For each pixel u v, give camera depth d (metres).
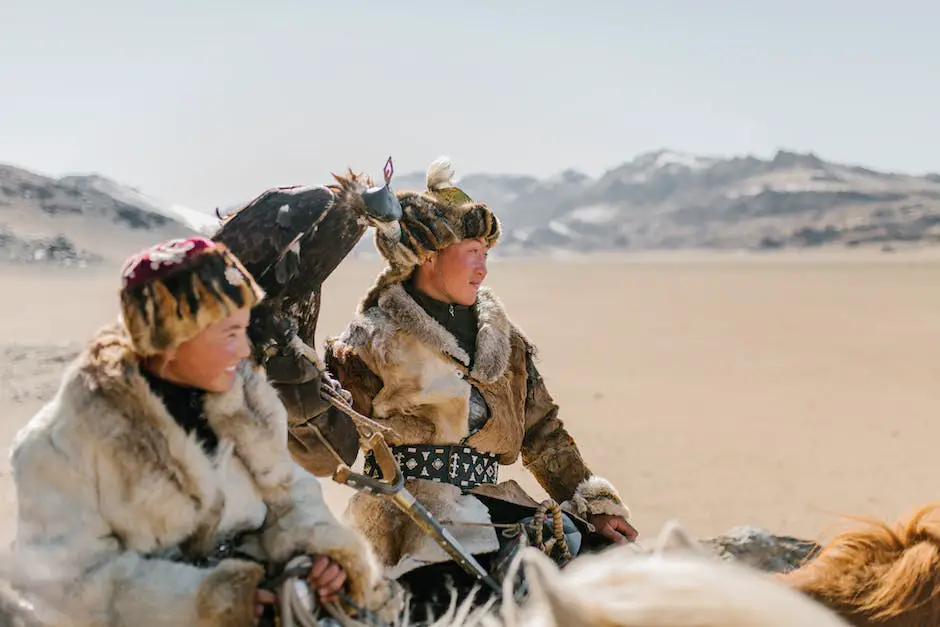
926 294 49.59
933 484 12.88
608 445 14.49
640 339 28.86
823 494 12.16
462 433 4.40
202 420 2.97
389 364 4.36
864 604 2.66
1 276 38.34
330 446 4.09
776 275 72.00
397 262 4.41
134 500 2.79
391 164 4.19
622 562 1.39
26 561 2.73
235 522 2.96
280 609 2.83
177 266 2.78
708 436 15.31
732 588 1.29
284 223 3.94
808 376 22.11
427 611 4.06
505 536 4.30
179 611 2.72
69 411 2.79
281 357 3.98
